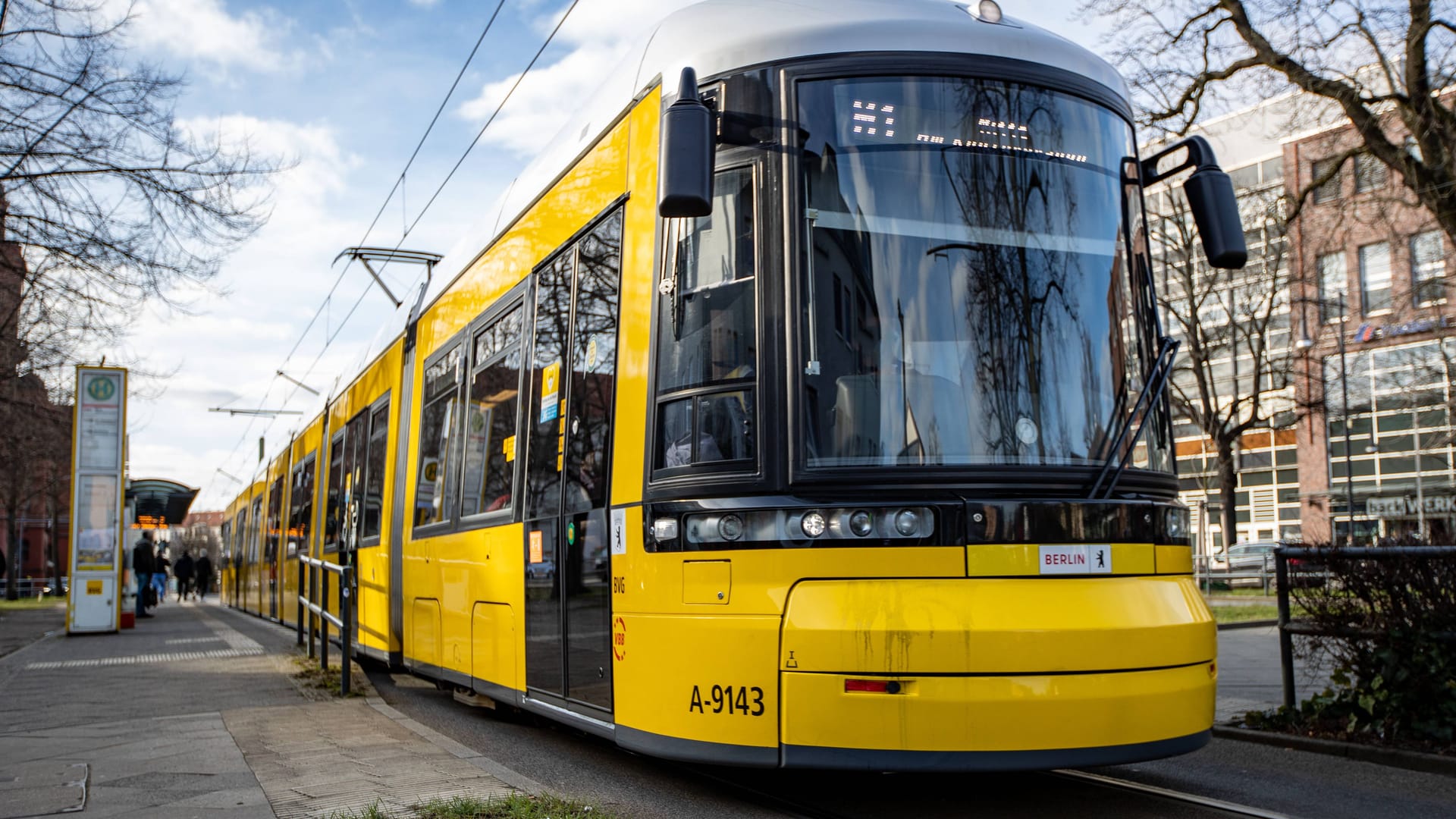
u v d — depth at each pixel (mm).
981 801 5758
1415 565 6898
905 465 5117
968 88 5609
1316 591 7469
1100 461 5359
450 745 7023
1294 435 50625
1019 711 4797
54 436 31312
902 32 5645
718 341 5504
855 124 5484
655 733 5492
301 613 15258
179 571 42656
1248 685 10258
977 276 5391
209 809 5355
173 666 12852
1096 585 5051
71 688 10852
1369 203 19797
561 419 6746
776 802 5699
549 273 7246
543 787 5715
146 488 32406
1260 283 35719
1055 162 5672
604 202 6512
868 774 6402
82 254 14047
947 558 4973
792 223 5395
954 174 5496
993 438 5211
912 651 4844
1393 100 17078
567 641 6410
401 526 10352
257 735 7543
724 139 5613
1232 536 36000
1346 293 39312
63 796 5723
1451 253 23578
